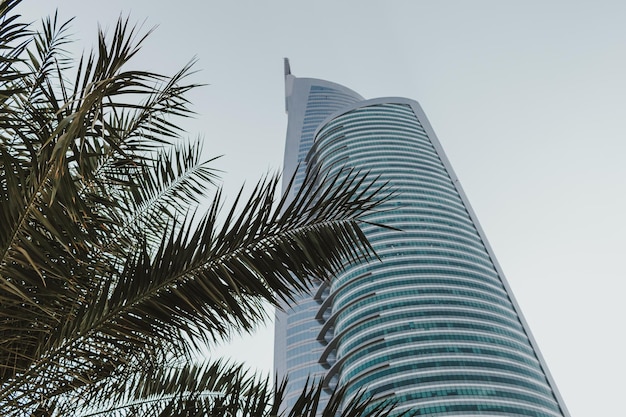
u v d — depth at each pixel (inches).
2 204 160.6
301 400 190.4
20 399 188.7
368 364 5319.9
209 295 189.2
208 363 299.0
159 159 302.2
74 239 166.2
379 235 6446.9
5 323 177.9
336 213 208.2
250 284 197.8
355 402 193.6
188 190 299.0
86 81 177.0
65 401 221.6
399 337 5447.8
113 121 244.8
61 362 192.9
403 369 5172.2
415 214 6845.5
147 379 285.1
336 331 6058.1
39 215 158.6
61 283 194.7
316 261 202.4
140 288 191.6
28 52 246.8
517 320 6245.1
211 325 194.1
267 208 201.6
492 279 6501.0
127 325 190.9
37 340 189.8
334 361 6171.3
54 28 263.1
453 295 5935.0
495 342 5590.6
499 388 5128.0
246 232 198.1
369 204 211.5
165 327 196.4
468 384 5068.9
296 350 6402.6
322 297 6884.8
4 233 160.4
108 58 174.1
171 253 194.5
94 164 241.1
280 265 200.1
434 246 6466.5
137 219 283.3
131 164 227.6
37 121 190.9
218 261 196.9
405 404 4877.0
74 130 140.6
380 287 5920.3
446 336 5467.5
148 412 277.6
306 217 205.2
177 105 208.2
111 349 197.2
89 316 189.6
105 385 254.5
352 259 206.7
